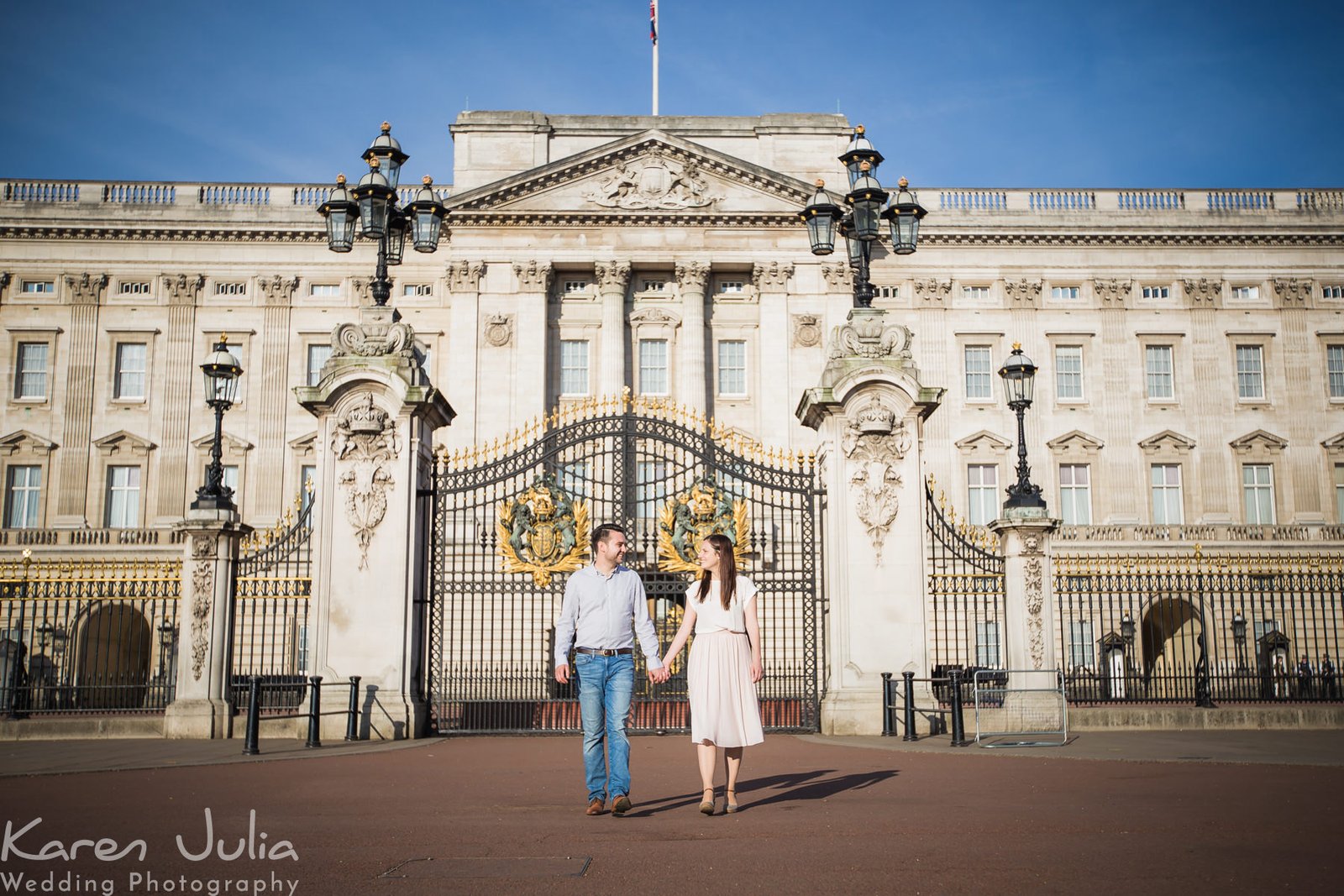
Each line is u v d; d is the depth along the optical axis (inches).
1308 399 2412.6
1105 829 378.9
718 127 2426.2
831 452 810.2
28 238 2378.2
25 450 2329.0
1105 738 759.7
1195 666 910.4
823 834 368.5
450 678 824.3
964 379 2402.8
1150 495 2373.3
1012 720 797.9
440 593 827.4
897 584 792.3
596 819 403.5
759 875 306.7
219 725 778.8
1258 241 2444.6
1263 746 700.0
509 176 2337.6
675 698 835.4
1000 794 467.2
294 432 2341.3
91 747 724.0
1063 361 2420.0
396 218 850.1
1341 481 2391.7
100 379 2357.3
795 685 884.0
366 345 807.1
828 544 812.6
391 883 300.4
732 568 419.8
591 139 2416.3
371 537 784.3
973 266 2427.4
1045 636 810.8
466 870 315.0
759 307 2368.4
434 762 620.1
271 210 2381.9
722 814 412.2
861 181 850.8
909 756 634.2
